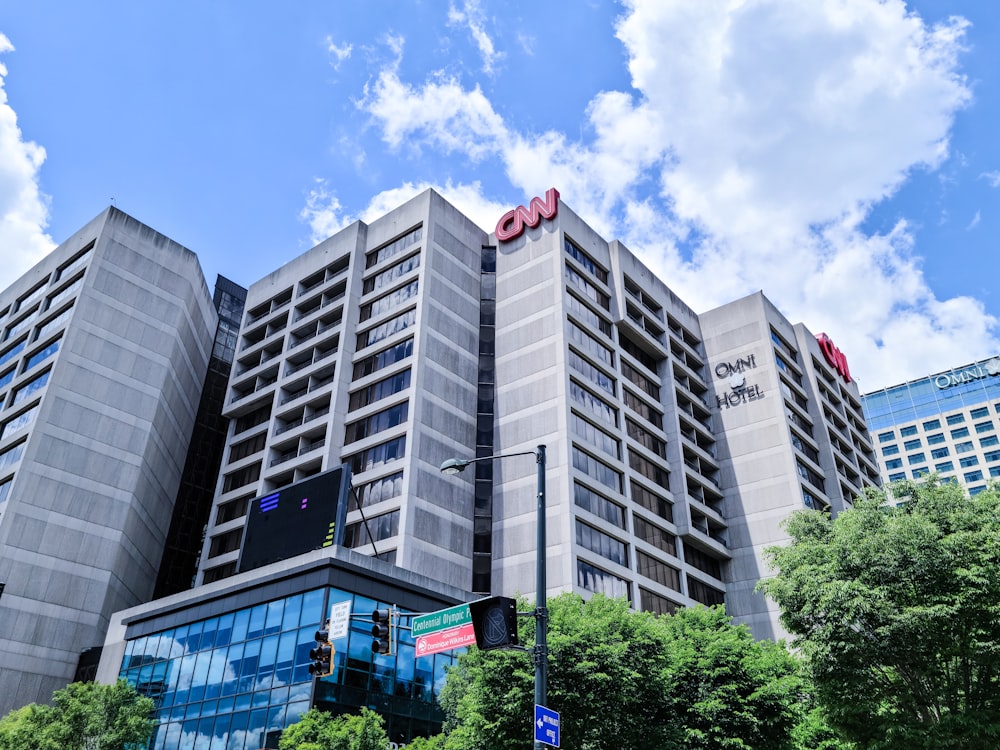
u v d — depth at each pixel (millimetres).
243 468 76438
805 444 88062
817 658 27719
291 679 41844
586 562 61094
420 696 44844
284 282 85938
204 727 44531
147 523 73938
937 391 168125
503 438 68750
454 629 19516
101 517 67250
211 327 91688
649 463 74750
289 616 44656
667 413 79625
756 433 83625
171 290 80562
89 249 77625
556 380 67750
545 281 73750
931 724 26328
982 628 25859
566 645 28016
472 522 65188
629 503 68500
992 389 161625
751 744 29031
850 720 28219
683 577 71312
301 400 73438
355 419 68812
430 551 60125
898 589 26859
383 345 71062
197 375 87250
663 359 83500
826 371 102125
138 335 75750
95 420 69688
